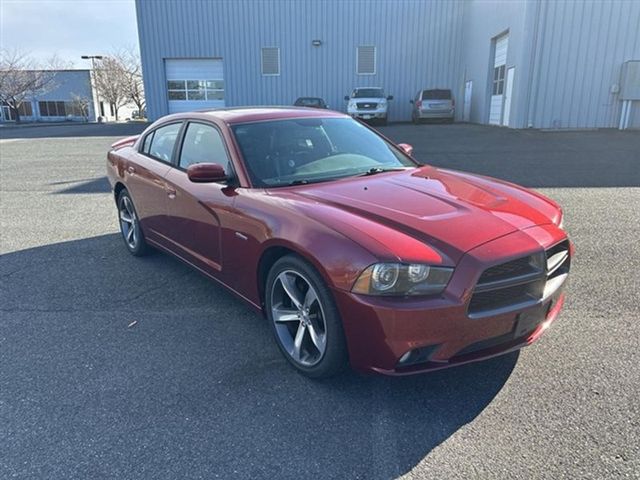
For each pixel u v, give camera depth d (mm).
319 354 2750
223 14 26141
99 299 4023
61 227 6297
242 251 3193
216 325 3545
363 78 26797
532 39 16172
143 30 26406
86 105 55250
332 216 2684
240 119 3754
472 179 3598
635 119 16203
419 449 2270
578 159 10734
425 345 2379
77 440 2361
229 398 2682
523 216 2830
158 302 3951
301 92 27031
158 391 2752
